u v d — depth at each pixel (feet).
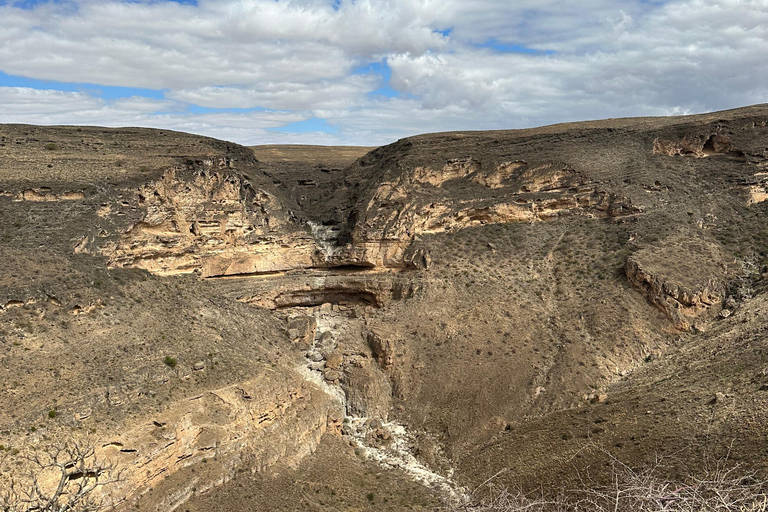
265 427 171.73
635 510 60.59
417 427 200.75
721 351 198.29
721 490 59.67
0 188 201.16
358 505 154.10
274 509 145.79
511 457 173.06
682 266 237.45
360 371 217.77
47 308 166.91
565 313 234.58
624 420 171.94
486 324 231.09
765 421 148.46
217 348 190.39
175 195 240.94
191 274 236.43
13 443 128.88
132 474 138.10
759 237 252.83
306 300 268.62
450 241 272.31
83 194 213.25
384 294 260.21
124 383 155.94
